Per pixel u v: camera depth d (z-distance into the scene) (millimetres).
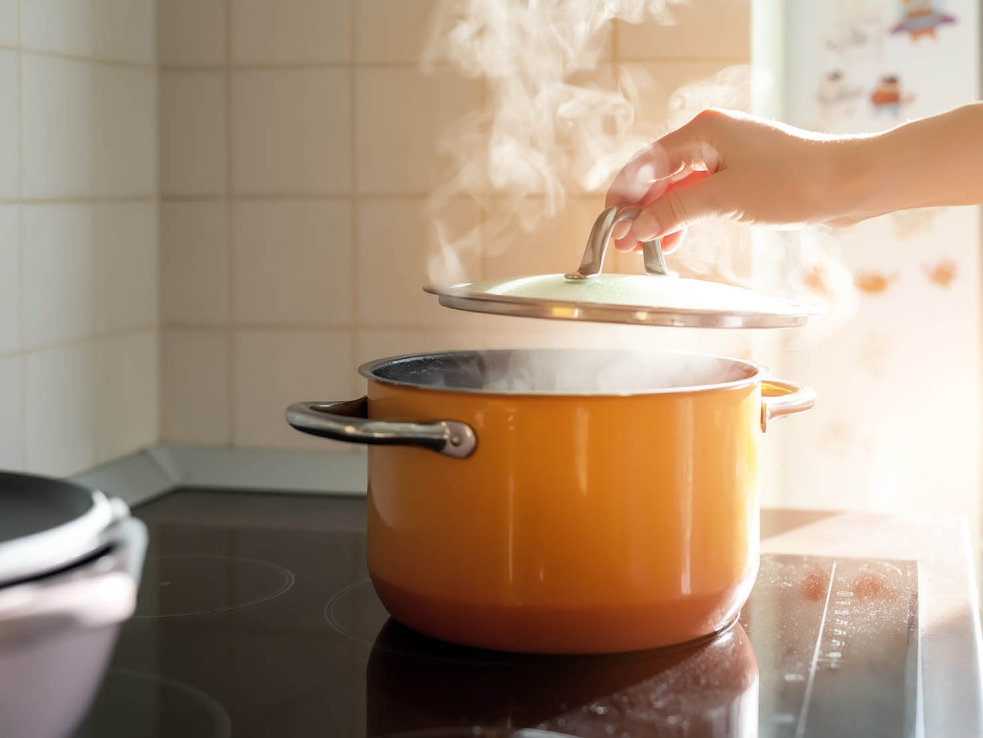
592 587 548
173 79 1073
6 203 864
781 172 713
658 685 551
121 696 540
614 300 580
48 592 355
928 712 522
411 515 575
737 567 587
